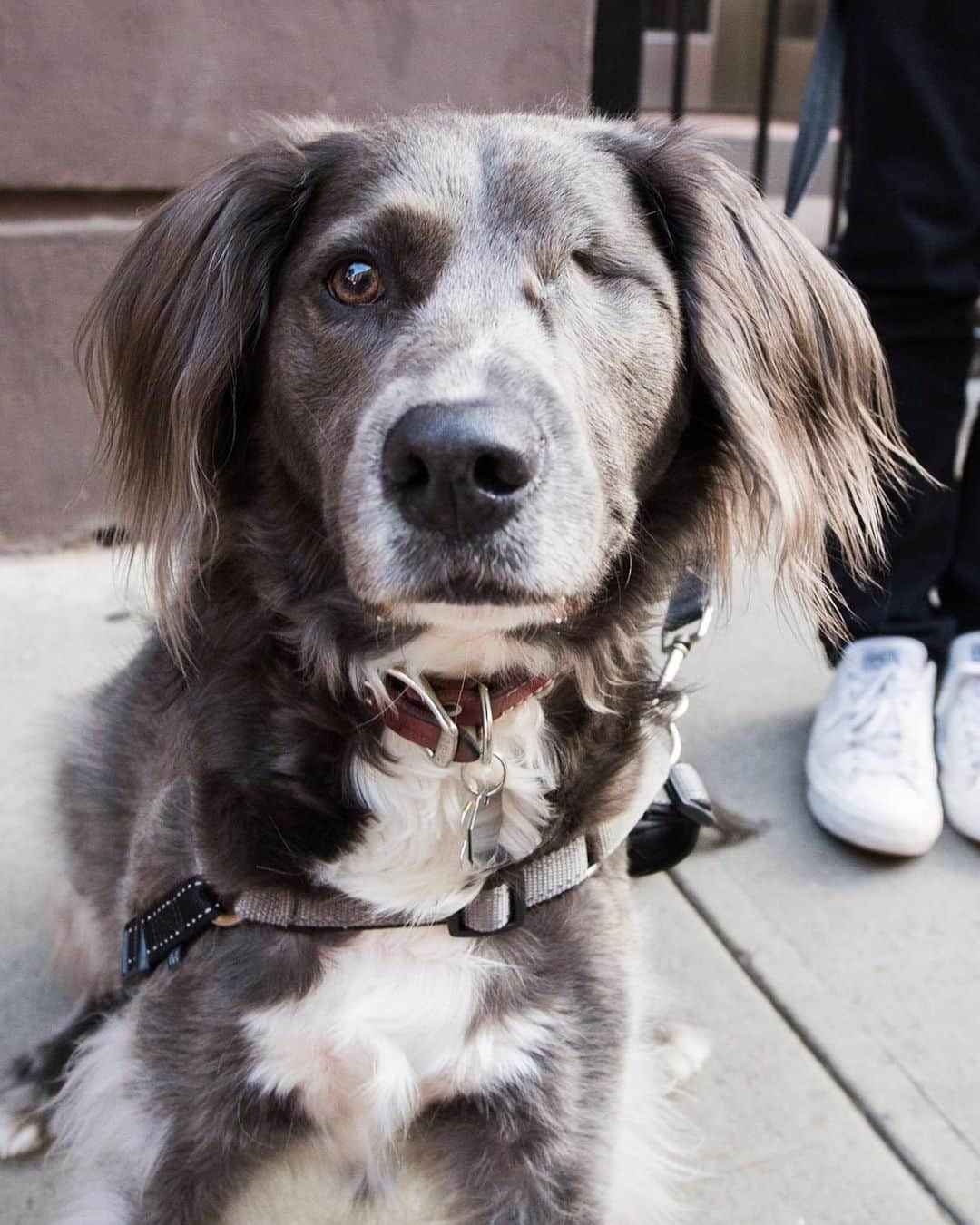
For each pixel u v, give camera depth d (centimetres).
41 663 321
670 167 180
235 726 174
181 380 173
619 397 164
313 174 176
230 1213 187
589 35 395
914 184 258
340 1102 178
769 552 193
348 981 170
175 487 175
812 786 282
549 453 140
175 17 340
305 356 164
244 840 167
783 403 185
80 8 328
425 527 139
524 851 172
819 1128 209
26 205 344
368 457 142
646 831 232
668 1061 216
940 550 302
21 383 354
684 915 256
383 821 170
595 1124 180
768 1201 196
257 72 356
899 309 272
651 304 169
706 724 317
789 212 272
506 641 171
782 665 345
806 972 241
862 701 285
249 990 169
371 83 371
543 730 177
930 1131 208
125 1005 197
